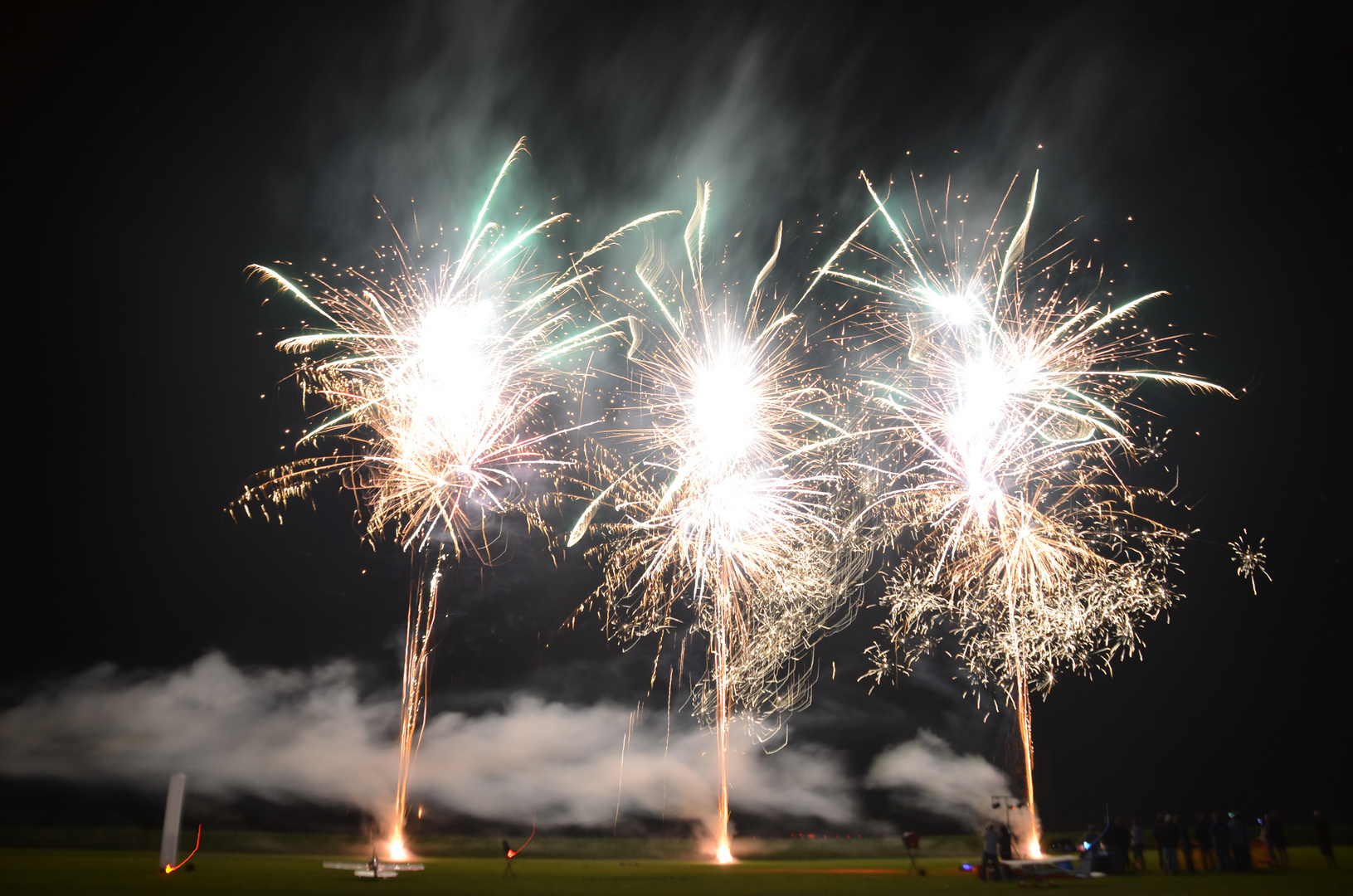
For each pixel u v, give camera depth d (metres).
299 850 30.73
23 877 19.16
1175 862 22.02
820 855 32.06
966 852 31.25
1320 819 22.81
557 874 22.09
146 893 16.44
